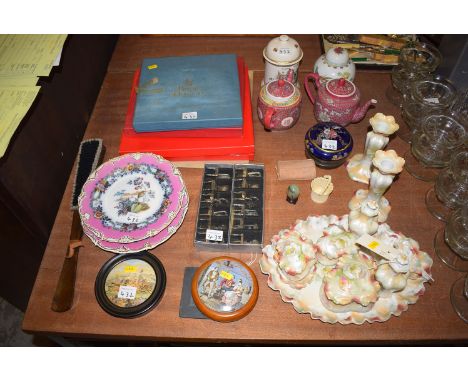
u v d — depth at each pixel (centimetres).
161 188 86
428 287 78
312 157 94
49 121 97
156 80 101
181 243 85
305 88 107
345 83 97
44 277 81
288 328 73
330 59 103
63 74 102
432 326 74
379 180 77
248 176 93
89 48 117
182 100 96
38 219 93
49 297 78
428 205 91
